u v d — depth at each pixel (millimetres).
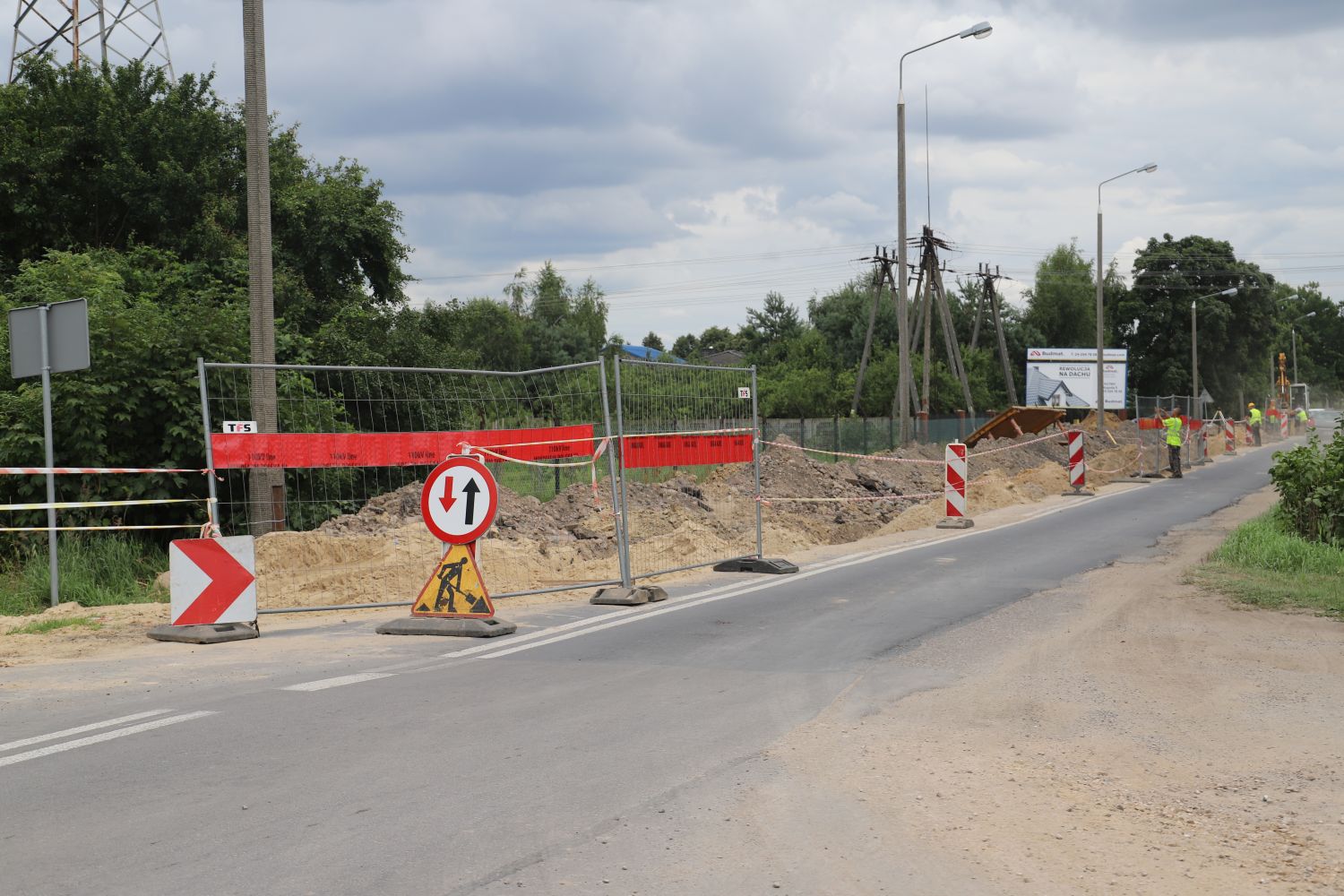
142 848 4574
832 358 69562
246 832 4742
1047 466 30000
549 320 94625
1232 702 7043
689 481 22609
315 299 29156
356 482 16359
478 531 9938
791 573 13695
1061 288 81938
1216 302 79625
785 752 5953
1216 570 12953
